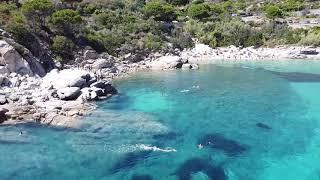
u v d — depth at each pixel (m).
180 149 28.55
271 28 84.44
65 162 26.27
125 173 24.88
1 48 44.62
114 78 53.72
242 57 74.31
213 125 33.88
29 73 45.94
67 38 59.94
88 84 43.12
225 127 33.38
